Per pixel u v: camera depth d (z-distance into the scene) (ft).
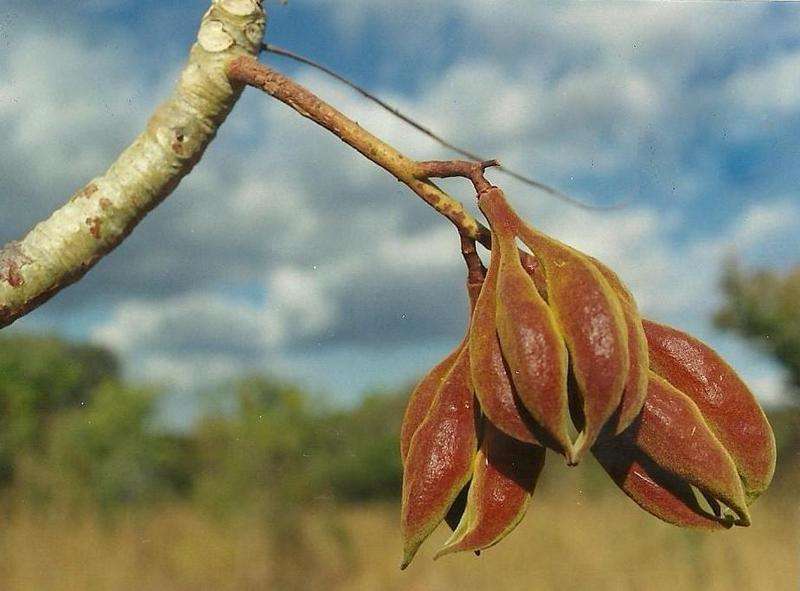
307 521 10.00
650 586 8.11
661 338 1.24
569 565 8.56
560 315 1.14
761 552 8.27
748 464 1.21
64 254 1.33
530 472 1.19
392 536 10.53
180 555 9.45
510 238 1.21
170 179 1.36
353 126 1.28
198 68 1.35
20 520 9.59
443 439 1.21
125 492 10.27
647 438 1.19
